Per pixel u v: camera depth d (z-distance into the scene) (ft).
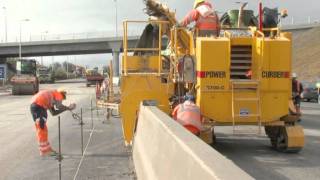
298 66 266.98
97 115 82.89
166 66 50.24
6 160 40.86
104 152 44.24
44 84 338.95
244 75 42.78
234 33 43.47
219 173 12.15
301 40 317.01
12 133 60.03
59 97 43.96
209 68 41.57
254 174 34.99
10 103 129.80
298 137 43.06
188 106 40.78
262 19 46.57
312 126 68.18
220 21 49.88
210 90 41.60
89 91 205.46
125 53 48.47
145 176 24.80
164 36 52.03
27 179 33.53
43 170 36.50
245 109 41.83
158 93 44.98
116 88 68.95
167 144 19.33
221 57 41.60
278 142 44.68
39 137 42.42
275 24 49.24
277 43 42.04
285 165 38.37
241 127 45.27
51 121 74.43
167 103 44.91
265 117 42.16
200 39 41.78
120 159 40.47
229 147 47.34
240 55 42.65
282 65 42.16
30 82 186.80
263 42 41.88
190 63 42.70
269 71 42.06
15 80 185.98
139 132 33.32
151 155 24.32
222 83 41.63
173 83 45.29
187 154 15.16
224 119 41.75
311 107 114.21
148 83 45.03
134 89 44.80
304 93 143.23
